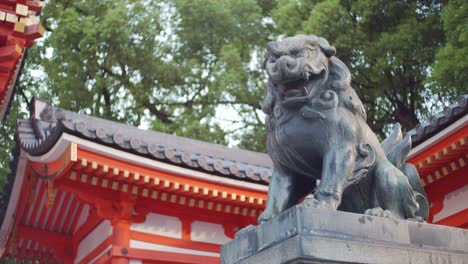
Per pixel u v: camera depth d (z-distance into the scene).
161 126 23.11
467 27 16.34
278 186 3.97
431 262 3.50
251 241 3.66
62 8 24.52
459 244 3.67
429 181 10.14
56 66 23.30
